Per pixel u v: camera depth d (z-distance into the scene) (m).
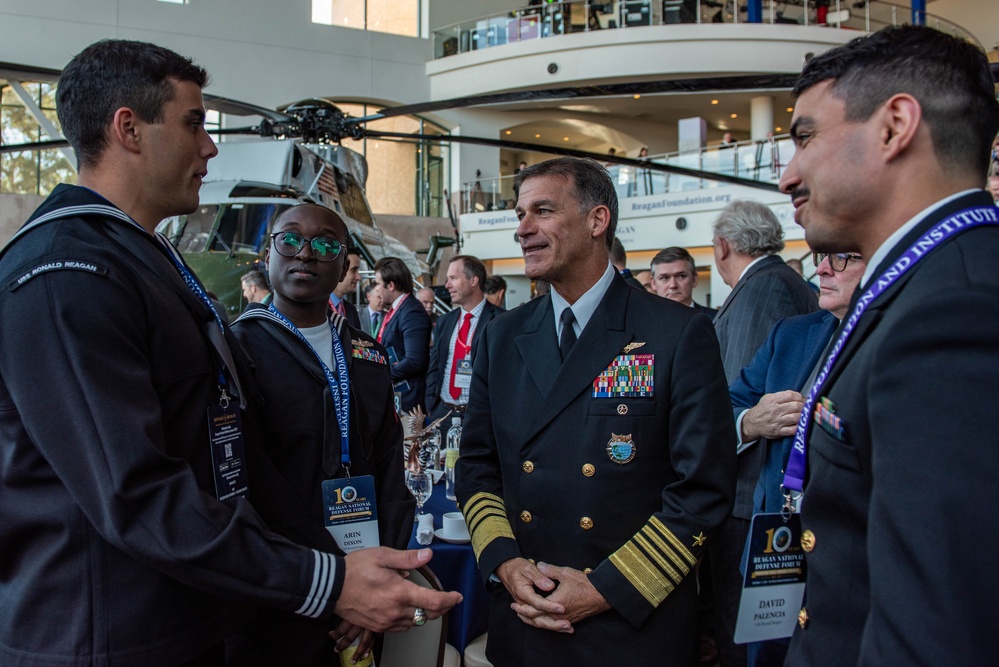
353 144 16.58
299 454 1.48
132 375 0.96
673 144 18.67
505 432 1.49
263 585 1.00
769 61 14.38
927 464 0.63
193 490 0.99
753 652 1.61
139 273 1.04
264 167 6.52
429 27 16.62
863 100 0.79
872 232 0.83
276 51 14.90
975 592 0.59
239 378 1.31
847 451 0.80
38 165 13.56
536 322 1.55
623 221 13.84
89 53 1.09
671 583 1.28
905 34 0.79
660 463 1.38
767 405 1.63
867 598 0.78
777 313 2.11
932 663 0.59
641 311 1.46
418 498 2.19
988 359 0.63
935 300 0.67
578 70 14.98
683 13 14.70
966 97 0.76
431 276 9.56
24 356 0.92
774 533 1.14
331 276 1.60
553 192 1.46
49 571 0.96
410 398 4.12
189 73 1.14
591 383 1.41
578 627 1.31
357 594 1.07
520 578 1.32
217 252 5.89
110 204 1.07
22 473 0.95
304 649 1.34
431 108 5.97
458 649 1.83
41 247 0.98
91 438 0.91
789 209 11.85
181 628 1.02
